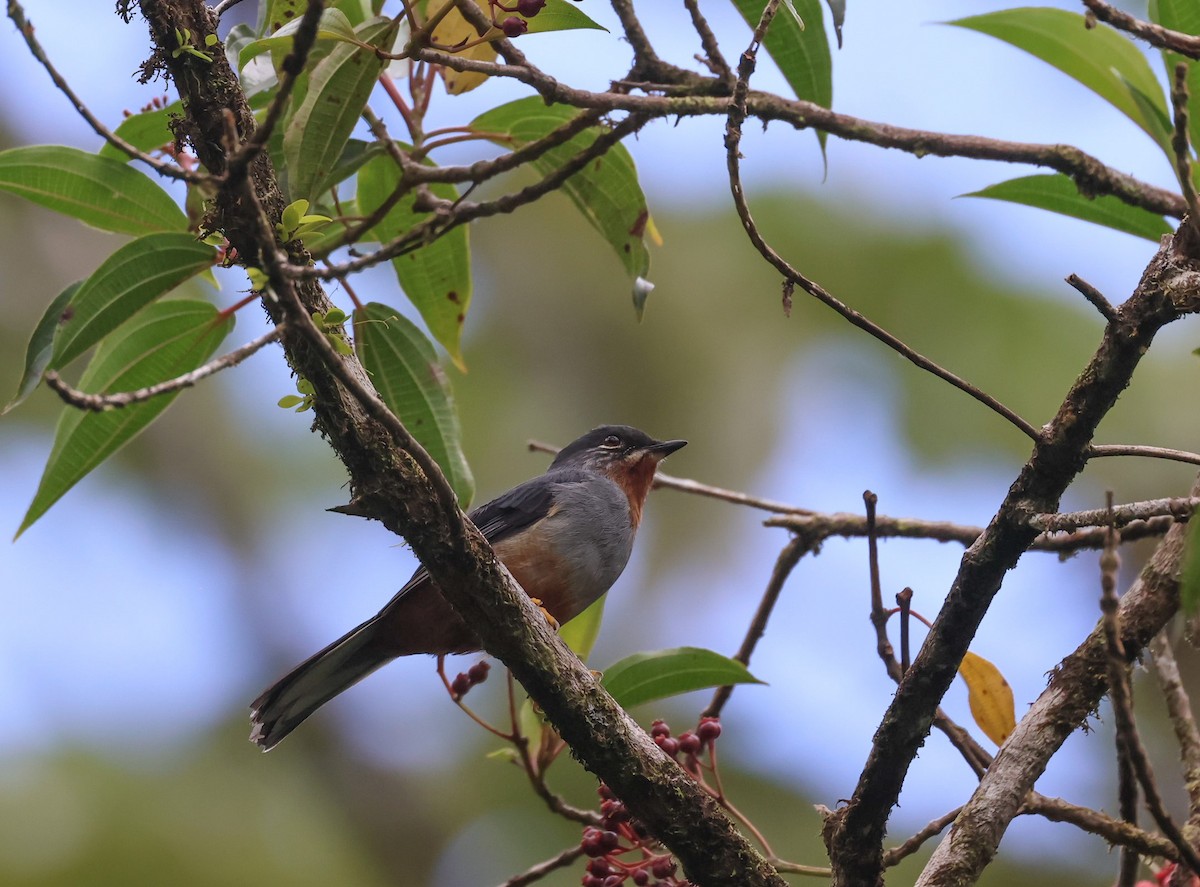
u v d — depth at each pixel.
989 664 8.12
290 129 7.14
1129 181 8.88
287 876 15.77
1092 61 8.86
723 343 17.56
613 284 17.97
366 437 6.97
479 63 7.29
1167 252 6.46
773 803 15.77
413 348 9.18
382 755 17.66
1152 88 8.72
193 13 7.07
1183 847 5.31
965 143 8.79
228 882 15.28
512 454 17.52
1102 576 5.31
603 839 7.79
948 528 10.09
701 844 7.49
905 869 14.87
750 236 6.97
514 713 8.75
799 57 8.95
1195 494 7.68
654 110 7.57
